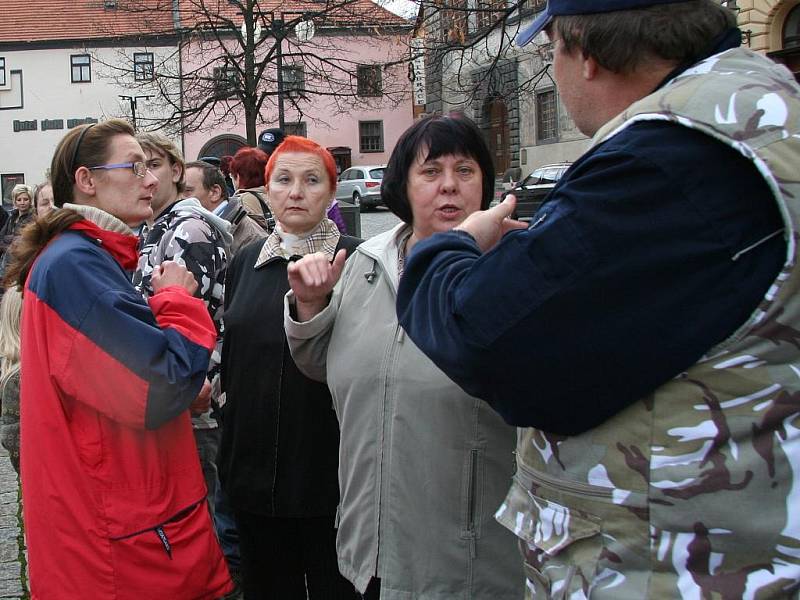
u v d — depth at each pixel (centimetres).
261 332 272
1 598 358
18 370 326
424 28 1034
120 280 225
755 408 122
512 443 200
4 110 3859
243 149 514
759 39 1521
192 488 232
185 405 225
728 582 122
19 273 230
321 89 3103
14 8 3919
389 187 225
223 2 2153
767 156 118
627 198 123
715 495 122
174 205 359
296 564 287
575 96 148
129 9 2184
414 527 202
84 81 3831
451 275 143
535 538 142
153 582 218
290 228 290
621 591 128
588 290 125
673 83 132
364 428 212
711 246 121
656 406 127
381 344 212
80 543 212
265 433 270
